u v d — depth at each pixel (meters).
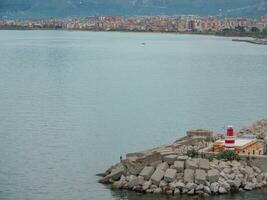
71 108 177.50
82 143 129.38
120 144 129.12
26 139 133.25
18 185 98.12
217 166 94.88
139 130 145.00
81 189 95.00
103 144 128.75
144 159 96.06
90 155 118.38
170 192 90.94
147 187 92.25
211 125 153.50
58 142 130.25
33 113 168.25
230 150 100.50
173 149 104.06
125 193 91.88
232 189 92.31
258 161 98.19
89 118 160.50
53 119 158.62
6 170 106.88
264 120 146.25
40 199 91.25
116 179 97.56
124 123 154.00
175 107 181.50
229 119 162.12
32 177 102.50
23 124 151.38
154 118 162.12
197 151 101.38
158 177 92.62
